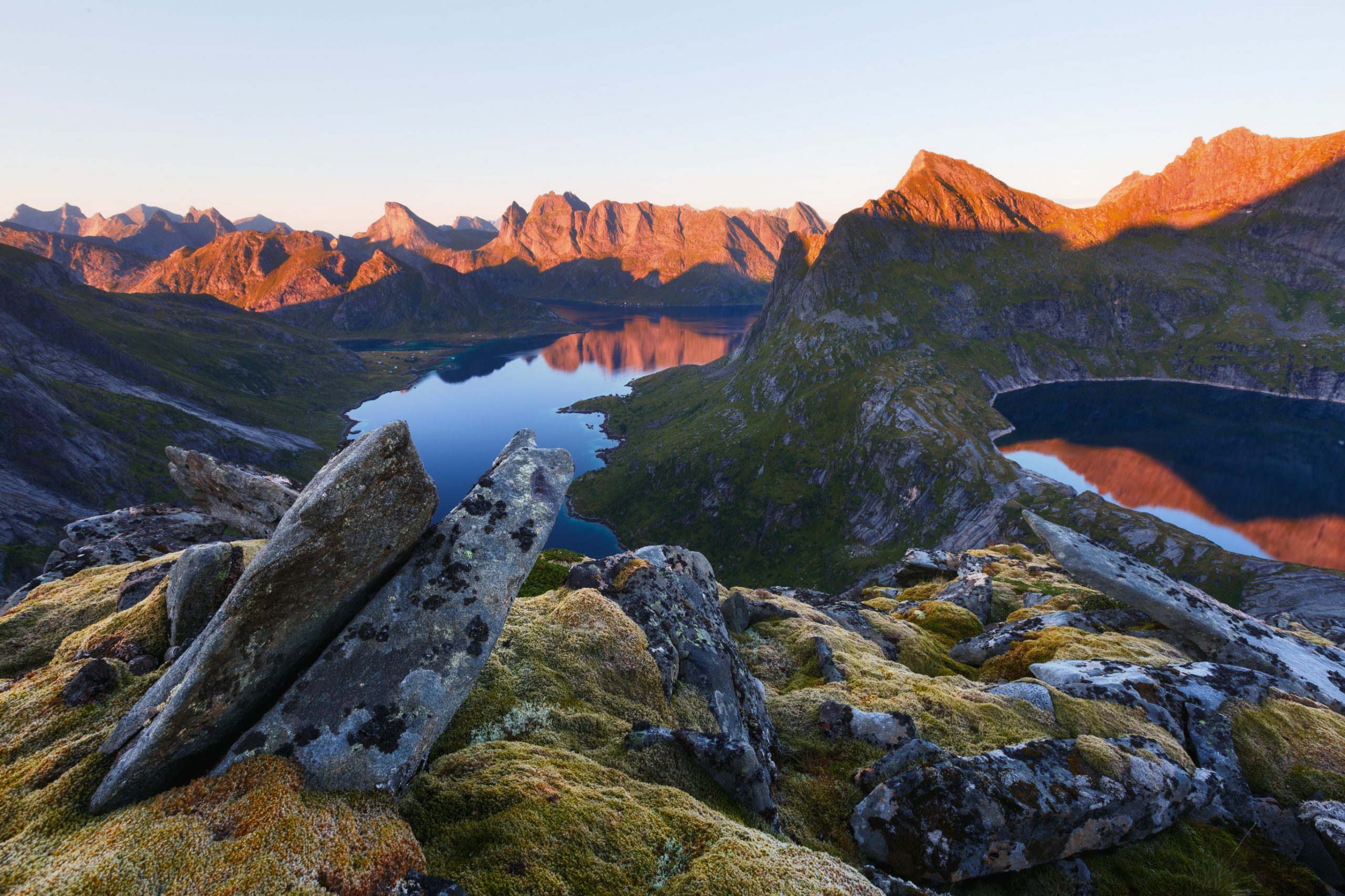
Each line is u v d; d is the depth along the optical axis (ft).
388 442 30.17
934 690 58.34
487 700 40.75
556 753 35.53
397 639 32.12
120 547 91.15
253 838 23.07
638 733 39.14
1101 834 39.34
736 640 77.41
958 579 120.37
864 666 68.03
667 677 49.83
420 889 22.56
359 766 27.73
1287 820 42.24
